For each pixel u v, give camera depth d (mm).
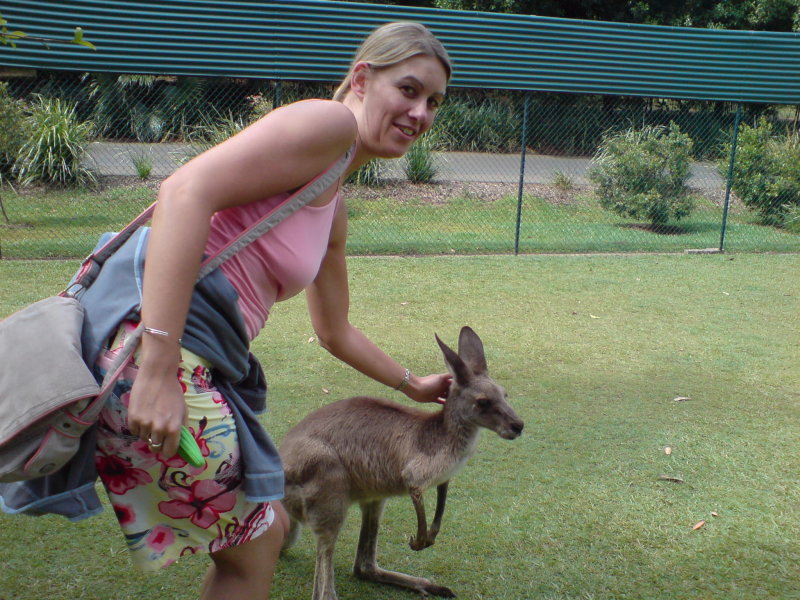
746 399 5168
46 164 12570
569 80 10586
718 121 16500
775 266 9922
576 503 3660
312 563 3150
